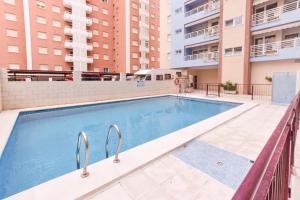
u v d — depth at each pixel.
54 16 26.66
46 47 25.98
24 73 9.56
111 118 8.82
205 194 2.44
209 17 19.06
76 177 2.72
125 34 32.69
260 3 15.02
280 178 1.28
